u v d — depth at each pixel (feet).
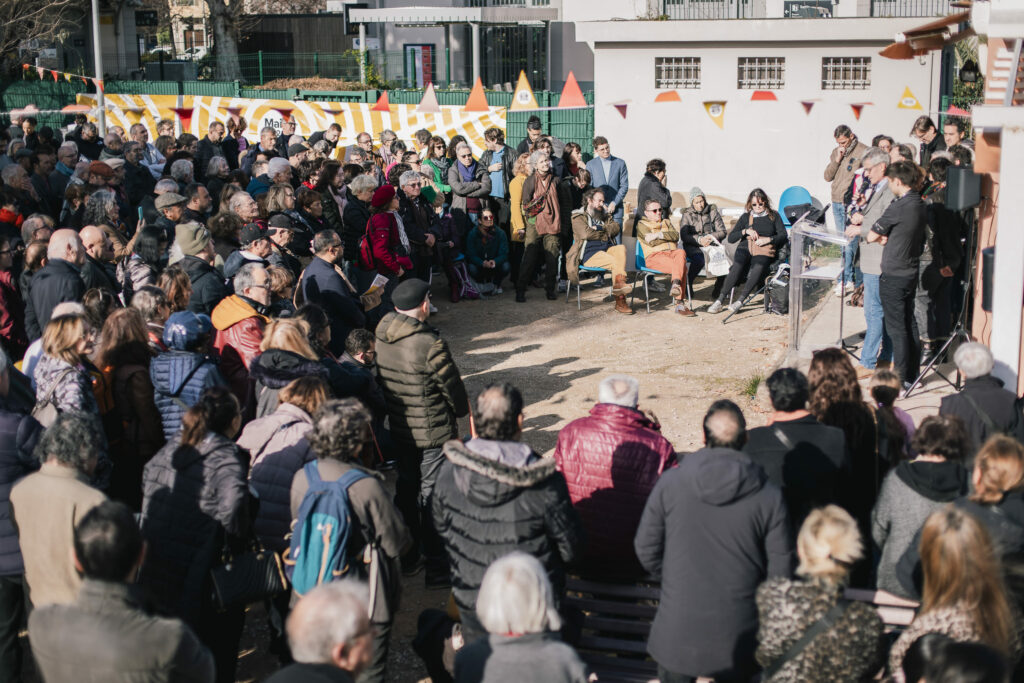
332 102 69.82
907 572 13.41
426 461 19.90
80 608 10.84
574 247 40.96
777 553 12.60
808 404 16.01
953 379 29.19
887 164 28.94
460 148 42.91
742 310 40.34
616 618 15.66
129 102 75.56
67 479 13.75
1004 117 20.85
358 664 9.98
